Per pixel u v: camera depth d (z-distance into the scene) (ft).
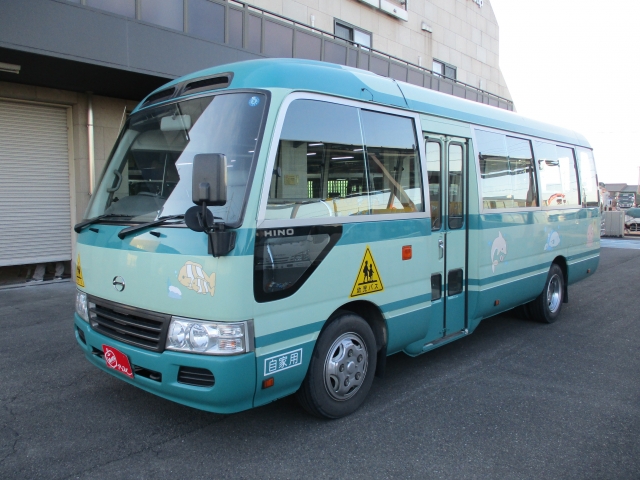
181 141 12.34
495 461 11.46
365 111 13.93
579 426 13.28
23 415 13.43
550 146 23.73
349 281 13.00
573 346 20.49
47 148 31.78
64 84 29.66
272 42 35.42
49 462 11.09
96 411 13.71
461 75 66.28
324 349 12.64
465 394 15.35
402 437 12.51
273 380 11.31
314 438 12.37
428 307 15.88
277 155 11.34
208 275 10.42
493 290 19.12
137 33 27.35
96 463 11.08
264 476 10.68
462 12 65.82
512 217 20.20
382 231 13.99
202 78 13.19
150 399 14.53
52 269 34.96
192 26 30.58
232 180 11.04
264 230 10.89
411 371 17.38
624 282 36.55
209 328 10.44
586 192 27.40
